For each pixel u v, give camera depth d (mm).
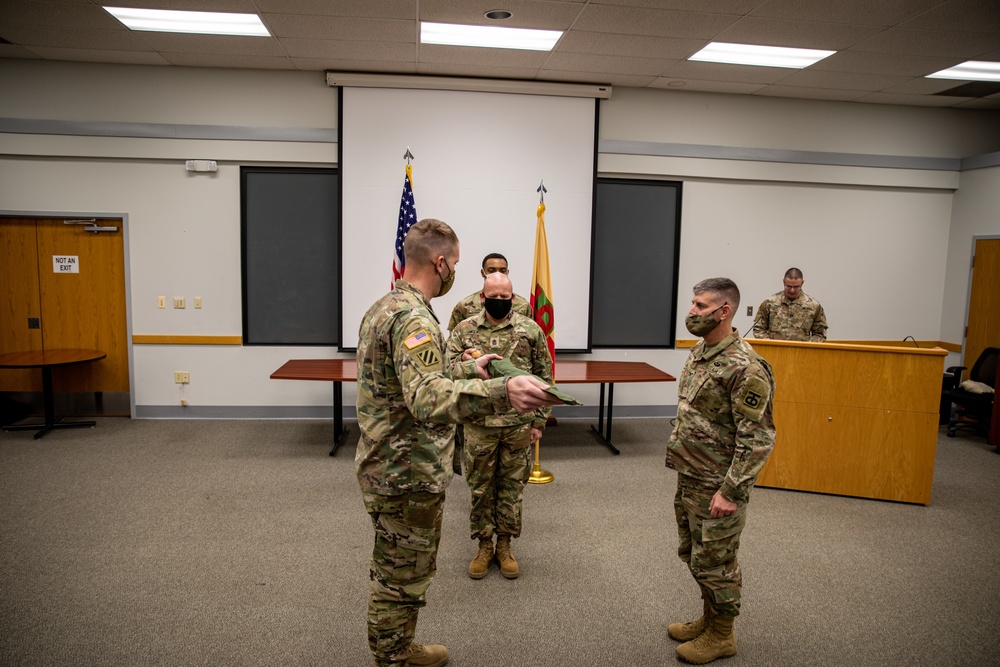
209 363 5301
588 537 3096
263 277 5316
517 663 2072
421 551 1660
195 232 5188
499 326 2762
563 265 5438
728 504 1844
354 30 4172
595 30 4145
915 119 5859
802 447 3768
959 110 5922
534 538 3080
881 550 3002
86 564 2707
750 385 1832
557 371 4707
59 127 4902
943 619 2395
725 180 5664
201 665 2025
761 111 5629
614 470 4180
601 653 2137
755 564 2842
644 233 5645
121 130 4953
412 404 1377
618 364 5078
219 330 5289
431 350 1461
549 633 2252
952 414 5195
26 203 5027
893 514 3459
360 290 5258
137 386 5273
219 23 4102
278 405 5367
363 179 5164
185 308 5242
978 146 5992
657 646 2188
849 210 5867
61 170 5023
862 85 5230
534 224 5367
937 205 5996
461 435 4617
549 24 4047
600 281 5637
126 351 5312
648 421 5586
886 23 3957
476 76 5164
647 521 3311
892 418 3611
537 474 3953
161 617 2301
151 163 5094
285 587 2539
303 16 3934
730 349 1919
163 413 5309
